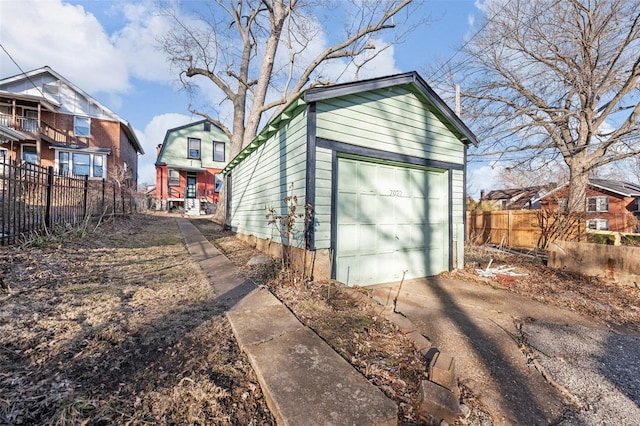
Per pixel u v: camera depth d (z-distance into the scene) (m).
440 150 6.00
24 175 5.09
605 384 2.37
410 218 5.73
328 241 4.53
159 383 1.89
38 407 1.59
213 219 15.88
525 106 12.95
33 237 5.04
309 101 4.26
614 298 4.70
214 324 2.80
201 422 1.60
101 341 2.35
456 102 10.08
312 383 1.90
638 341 3.23
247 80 13.68
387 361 2.39
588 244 6.02
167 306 3.18
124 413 1.61
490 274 5.96
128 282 3.96
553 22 10.95
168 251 6.40
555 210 10.15
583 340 3.18
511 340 3.09
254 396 1.87
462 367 2.53
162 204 22.12
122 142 20.50
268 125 5.61
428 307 4.02
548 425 1.89
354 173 4.98
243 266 5.26
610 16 10.06
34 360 2.04
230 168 10.87
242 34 13.65
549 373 2.50
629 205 20.08
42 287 3.42
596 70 11.23
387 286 5.08
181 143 23.06
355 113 4.83
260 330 2.65
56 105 17.38
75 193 7.15
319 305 3.45
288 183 5.16
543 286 5.28
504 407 2.03
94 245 5.97
